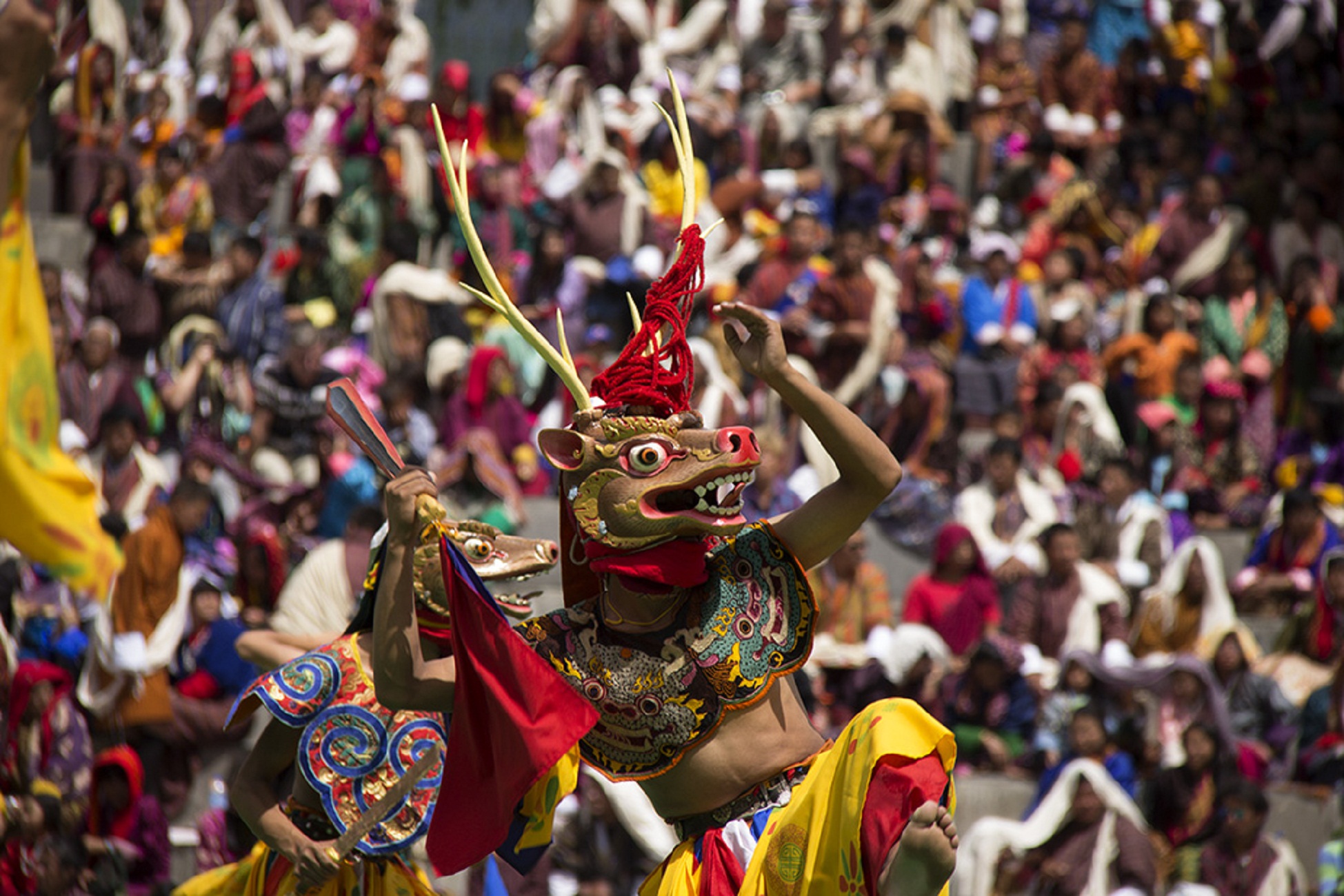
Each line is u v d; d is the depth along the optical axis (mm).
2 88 7398
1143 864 24219
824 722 26312
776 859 9539
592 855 22734
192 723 23672
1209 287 36969
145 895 22219
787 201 38125
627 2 40812
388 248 32938
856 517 10000
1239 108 44125
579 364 31750
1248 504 33500
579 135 38719
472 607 9656
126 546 23812
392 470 9891
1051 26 45719
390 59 40875
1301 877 24891
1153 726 26766
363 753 12445
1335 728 27469
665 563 9680
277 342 31000
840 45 42938
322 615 23844
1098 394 32656
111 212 33750
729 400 30281
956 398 34031
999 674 26281
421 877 13172
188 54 42031
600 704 9922
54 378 7777
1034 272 37062
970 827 25266
